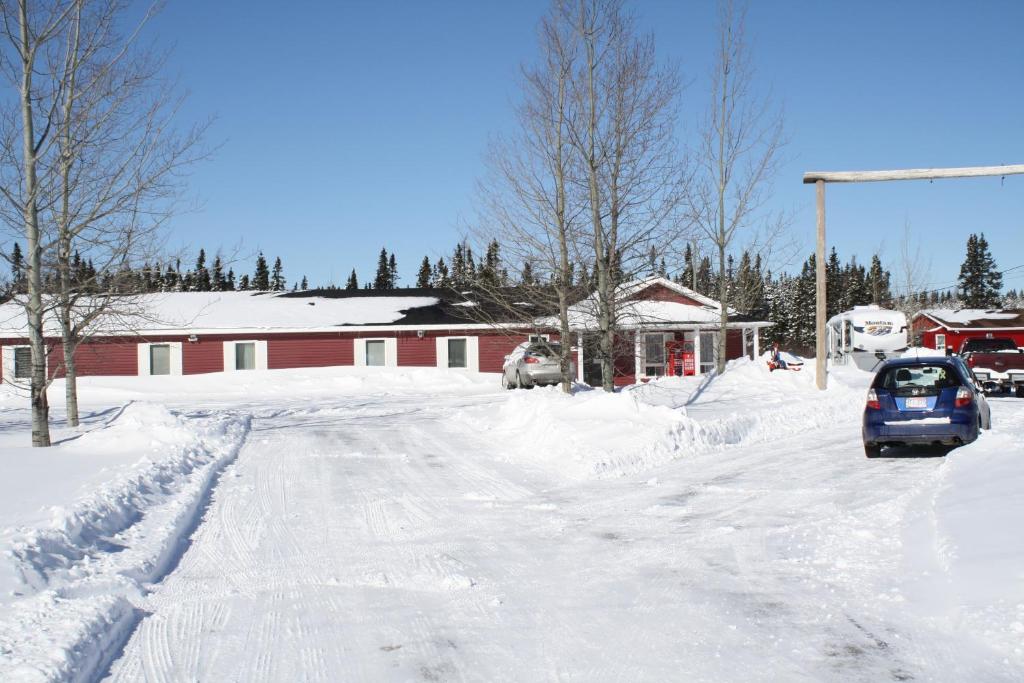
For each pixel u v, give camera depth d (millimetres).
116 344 37094
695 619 5977
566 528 9047
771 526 8820
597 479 12266
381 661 5340
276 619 6242
